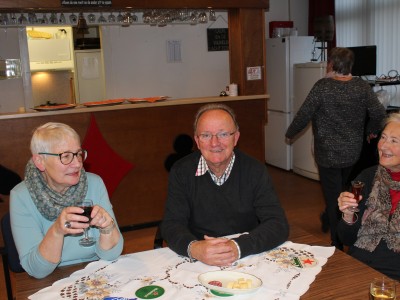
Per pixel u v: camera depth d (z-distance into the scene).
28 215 1.72
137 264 1.61
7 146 3.54
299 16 6.67
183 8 3.94
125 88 5.73
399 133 1.81
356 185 1.75
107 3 3.66
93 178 1.89
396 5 5.34
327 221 3.73
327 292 1.37
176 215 1.94
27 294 1.42
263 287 1.40
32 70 6.07
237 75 4.36
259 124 4.36
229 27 4.38
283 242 1.77
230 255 1.58
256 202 1.94
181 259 1.65
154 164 4.01
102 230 1.62
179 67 5.94
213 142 1.81
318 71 5.15
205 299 1.34
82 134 3.71
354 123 3.21
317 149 3.35
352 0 6.04
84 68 6.02
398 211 1.84
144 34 5.70
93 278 1.50
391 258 1.84
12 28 5.14
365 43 5.87
